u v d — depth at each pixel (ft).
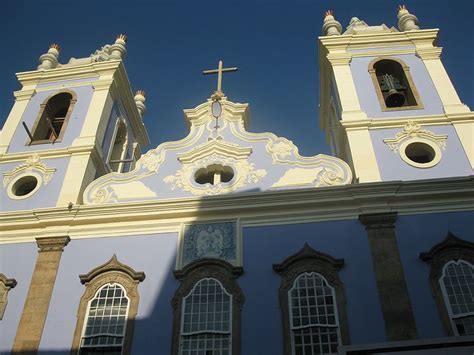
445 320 40.57
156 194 52.13
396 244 44.88
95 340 42.86
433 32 64.08
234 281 44.37
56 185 54.70
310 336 41.06
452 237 44.86
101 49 72.90
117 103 68.13
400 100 60.59
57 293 45.60
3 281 46.75
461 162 51.24
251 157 53.88
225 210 48.60
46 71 67.26
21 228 50.34
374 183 47.73
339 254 44.96
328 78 66.44
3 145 59.72
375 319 41.09
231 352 40.70
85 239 48.91
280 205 48.14
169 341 41.83
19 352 42.34
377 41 64.18
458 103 56.49
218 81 62.44
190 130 57.93
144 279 45.60
